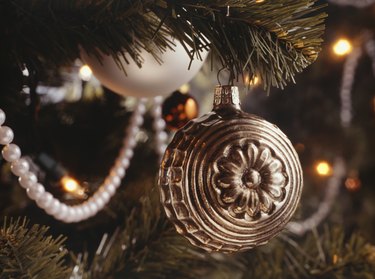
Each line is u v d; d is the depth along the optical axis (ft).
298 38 1.07
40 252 1.10
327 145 2.81
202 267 1.62
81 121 1.88
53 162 1.74
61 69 1.81
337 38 2.65
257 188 1.04
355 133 2.78
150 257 1.44
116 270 1.42
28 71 1.32
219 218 1.03
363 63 2.85
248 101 3.02
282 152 1.06
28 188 1.29
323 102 2.82
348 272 1.65
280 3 1.08
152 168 1.86
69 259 1.54
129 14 1.13
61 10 1.19
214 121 1.04
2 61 1.33
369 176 2.85
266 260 1.72
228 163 1.02
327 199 2.77
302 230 2.48
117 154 1.84
